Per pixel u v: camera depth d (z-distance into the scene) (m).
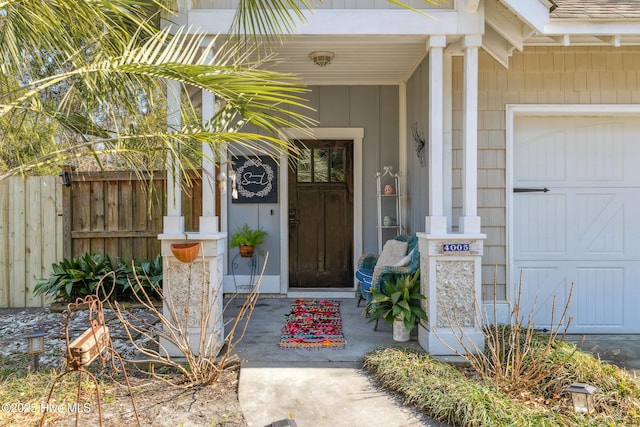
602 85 4.57
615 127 4.68
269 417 2.75
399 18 3.85
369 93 5.90
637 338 4.47
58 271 5.43
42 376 3.26
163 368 3.46
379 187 5.75
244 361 3.34
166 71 2.43
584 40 4.33
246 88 2.42
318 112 5.88
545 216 4.70
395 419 2.73
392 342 3.99
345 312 5.07
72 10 2.57
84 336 2.37
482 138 4.58
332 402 2.92
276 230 5.94
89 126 3.16
